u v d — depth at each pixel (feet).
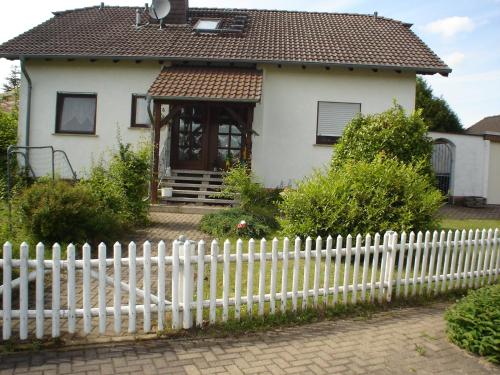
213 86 42.98
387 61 45.98
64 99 49.26
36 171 48.60
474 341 15.25
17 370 13.17
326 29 55.42
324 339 16.16
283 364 14.19
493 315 15.30
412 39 52.39
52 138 48.75
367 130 32.14
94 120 48.96
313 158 47.85
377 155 29.04
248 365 14.05
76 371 13.24
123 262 15.58
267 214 35.29
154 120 42.80
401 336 16.65
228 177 37.93
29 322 16.20
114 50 46.93
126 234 30.63
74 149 48.67
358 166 27.71
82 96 49.06
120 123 48.44
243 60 45.62
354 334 16.70
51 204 24.94
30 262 14.71
